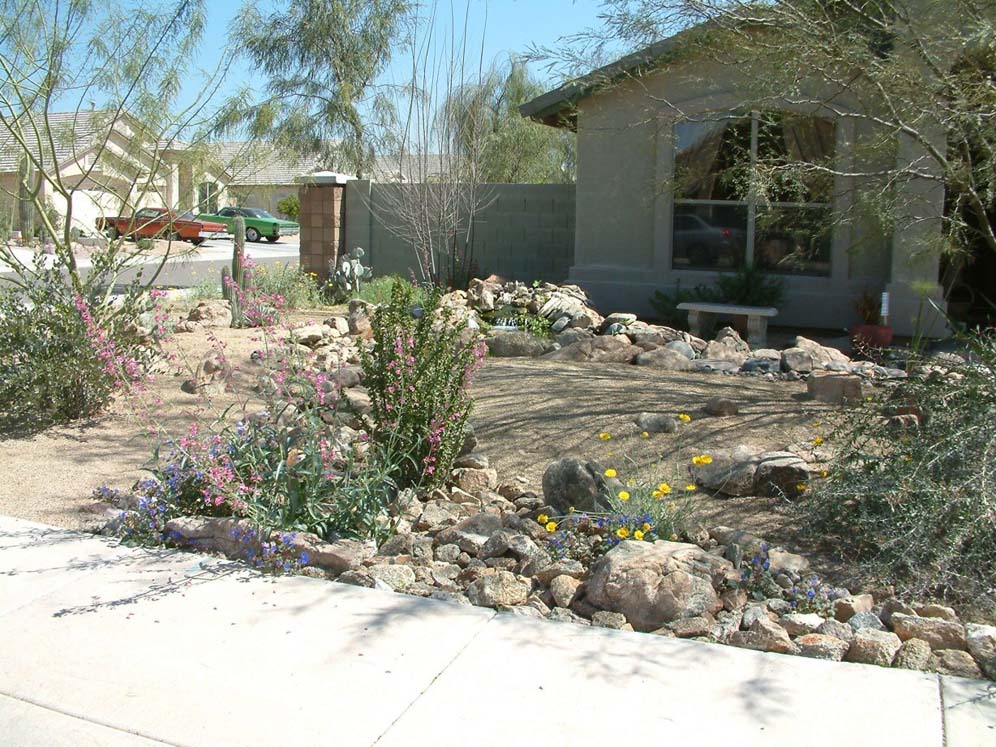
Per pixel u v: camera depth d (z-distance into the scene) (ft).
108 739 11.93
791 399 26.40
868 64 25.58
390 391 20.44
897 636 14.26
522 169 80.48
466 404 21.48
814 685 13.00
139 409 26.32
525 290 42.80
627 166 45.68
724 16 26.96
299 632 14.60
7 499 20.39
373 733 12.00
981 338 21.58
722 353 32.91
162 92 30.30
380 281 51.70
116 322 27.43
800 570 16.34
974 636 13.91
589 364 31.35
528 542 17.25
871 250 42.16
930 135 29.25
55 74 28.53
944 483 16.89
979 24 23.80
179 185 32.96
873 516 17.06
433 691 12.93
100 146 30.78
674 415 24.54
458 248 54.60
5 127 31.40
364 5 80.94
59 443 24.18
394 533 18.52
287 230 136.77
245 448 18.88
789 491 19.44
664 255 45.57
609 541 16.90
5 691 13.02
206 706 12.62
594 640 14.29
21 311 26.21
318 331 36.01
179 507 18.80
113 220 36.06
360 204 56.13
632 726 12.07
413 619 14.99
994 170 24.98
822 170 28.78
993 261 47.73
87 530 18.83
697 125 43.78
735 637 14.40
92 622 14.92
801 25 25.35
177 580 16.49
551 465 19.17
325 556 17.08
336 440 19.51
